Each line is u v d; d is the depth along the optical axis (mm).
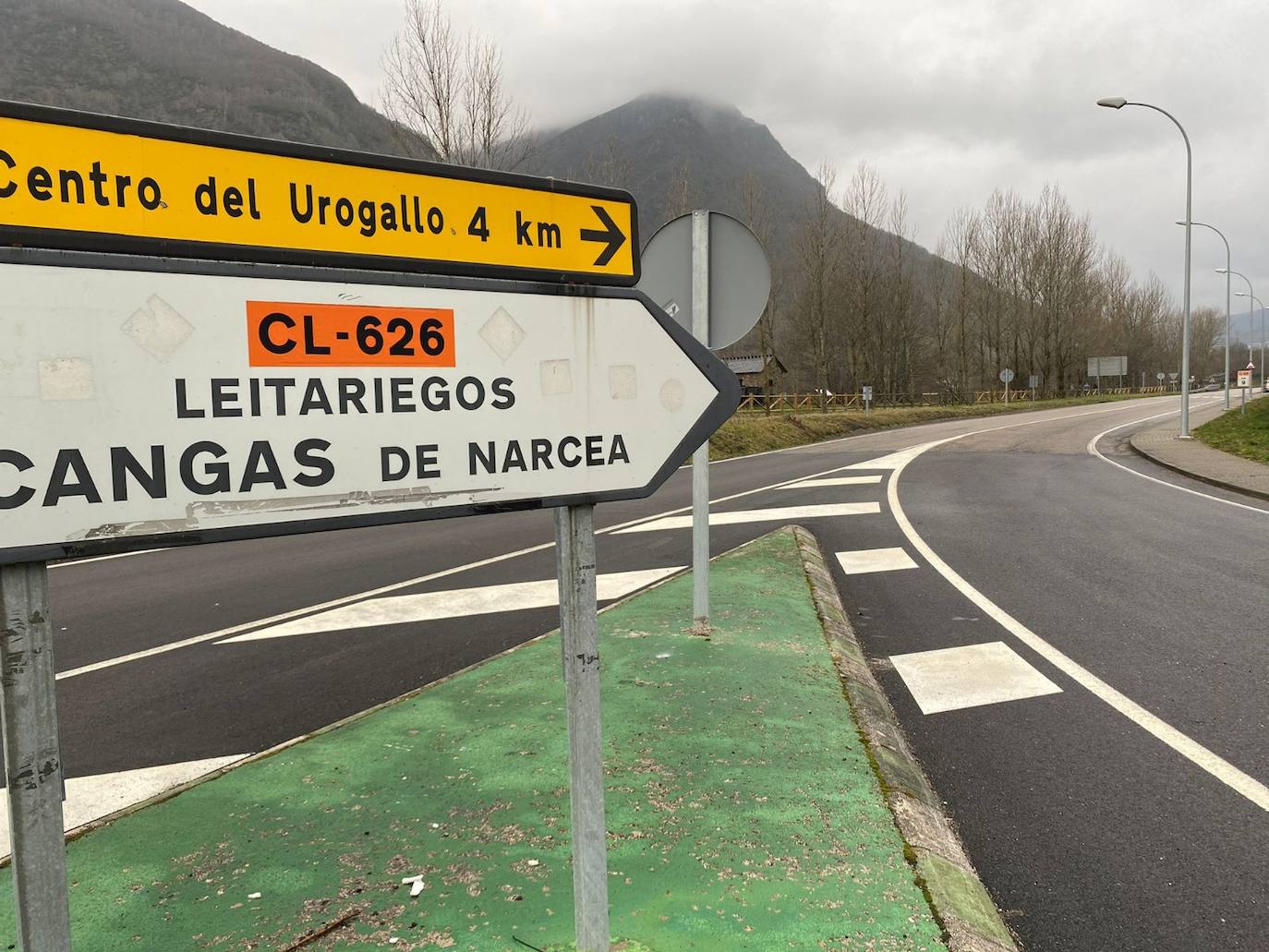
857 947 2146
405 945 2158
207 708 4270
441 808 2920
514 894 2375
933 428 31719
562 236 1716
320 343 1441
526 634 5418
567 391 1724
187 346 1322
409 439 1542
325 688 4527
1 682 1204
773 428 27016
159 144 1309
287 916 2307
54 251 1216
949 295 62125
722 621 5297
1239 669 4711
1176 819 3088
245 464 1380
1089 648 5117
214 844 2715
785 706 3836
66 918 1259
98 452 1255
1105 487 13422
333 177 1459
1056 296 64562
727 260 4738
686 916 2264
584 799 1871
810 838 2693
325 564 8055
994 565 7539
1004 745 3758
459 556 8266
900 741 3725
